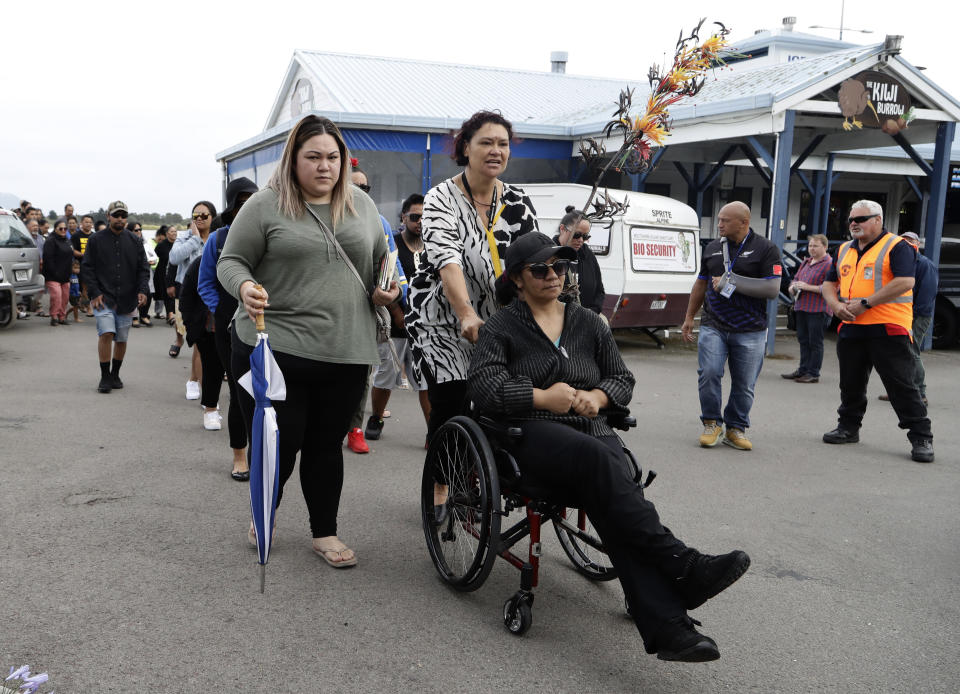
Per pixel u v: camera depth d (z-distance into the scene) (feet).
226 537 13.82
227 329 15.93
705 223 67.92
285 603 11.39
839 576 13.20
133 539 13.56
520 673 9.80
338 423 12.66
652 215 41.01
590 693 9.42
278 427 12.01
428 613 11.29
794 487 18.26
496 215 12.85
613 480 9.83
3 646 9.82
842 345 22.45
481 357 11.25
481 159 12.33
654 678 9.82
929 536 15.24
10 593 11.29
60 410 23.54
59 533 13.70
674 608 9.36
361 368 12.59
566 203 42.68
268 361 11.23
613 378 11.55
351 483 17.26
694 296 22.35
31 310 51.55
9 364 31.96
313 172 11.82
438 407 13.53
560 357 11.34
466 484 12.15
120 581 11.87
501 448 11.20
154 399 25.67
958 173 63.93
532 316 11.46
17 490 15.97
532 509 10.97
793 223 71.05
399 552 13.51
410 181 52.34
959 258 48.80
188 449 19.60
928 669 10.26
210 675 9.41
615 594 12.25
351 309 12.31
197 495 16.05
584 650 10.44
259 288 11.34
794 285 33.06
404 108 60.90
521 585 10.77
